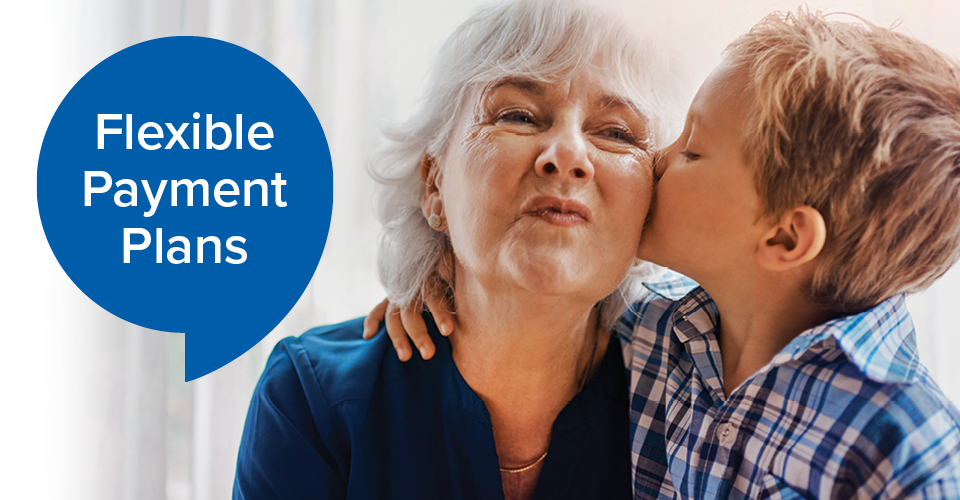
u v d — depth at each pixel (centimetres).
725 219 66
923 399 58
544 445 80
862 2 105
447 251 83
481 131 67
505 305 69
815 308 68
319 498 78
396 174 89
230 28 157
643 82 72
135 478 160
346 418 77
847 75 60
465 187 67
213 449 157
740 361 73
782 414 64
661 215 70
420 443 77
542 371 76
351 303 154
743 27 98
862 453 57
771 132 62
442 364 79
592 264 64
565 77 67
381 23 150
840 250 63
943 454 56
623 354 83
